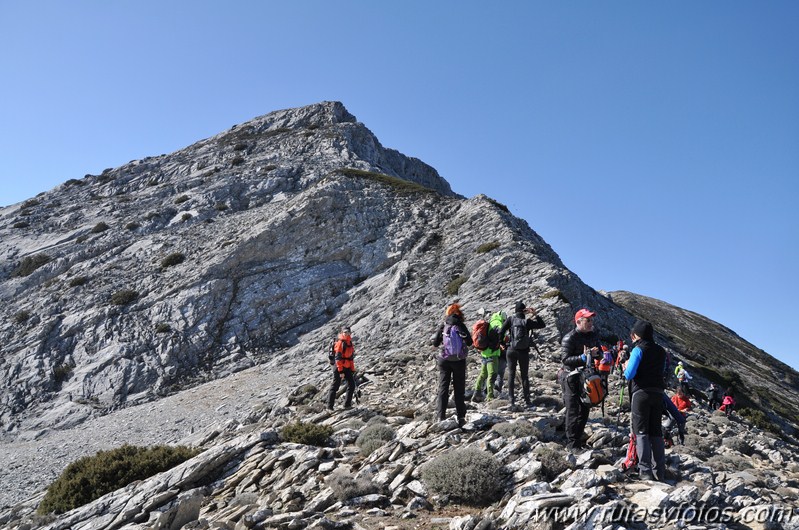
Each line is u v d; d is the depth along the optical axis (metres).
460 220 49.12
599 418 12.66
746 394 37.78
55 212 66.38
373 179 58.22
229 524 7.83
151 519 9.00
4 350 39.22
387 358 25.28
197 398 30.92
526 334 13.88
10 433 31.30
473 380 18.31
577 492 7.25
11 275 51.66
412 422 12.19
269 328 41.09
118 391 35.00
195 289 42.84
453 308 11.83
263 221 50.22
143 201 65.69
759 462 13.80
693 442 13.92
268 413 20.84
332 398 16.78
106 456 12.95
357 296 42.50
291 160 73.31
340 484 8.70
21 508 15.04
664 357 8.20
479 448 9.45
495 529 6.84
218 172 71.31
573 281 34.19
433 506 8.07
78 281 46.50
